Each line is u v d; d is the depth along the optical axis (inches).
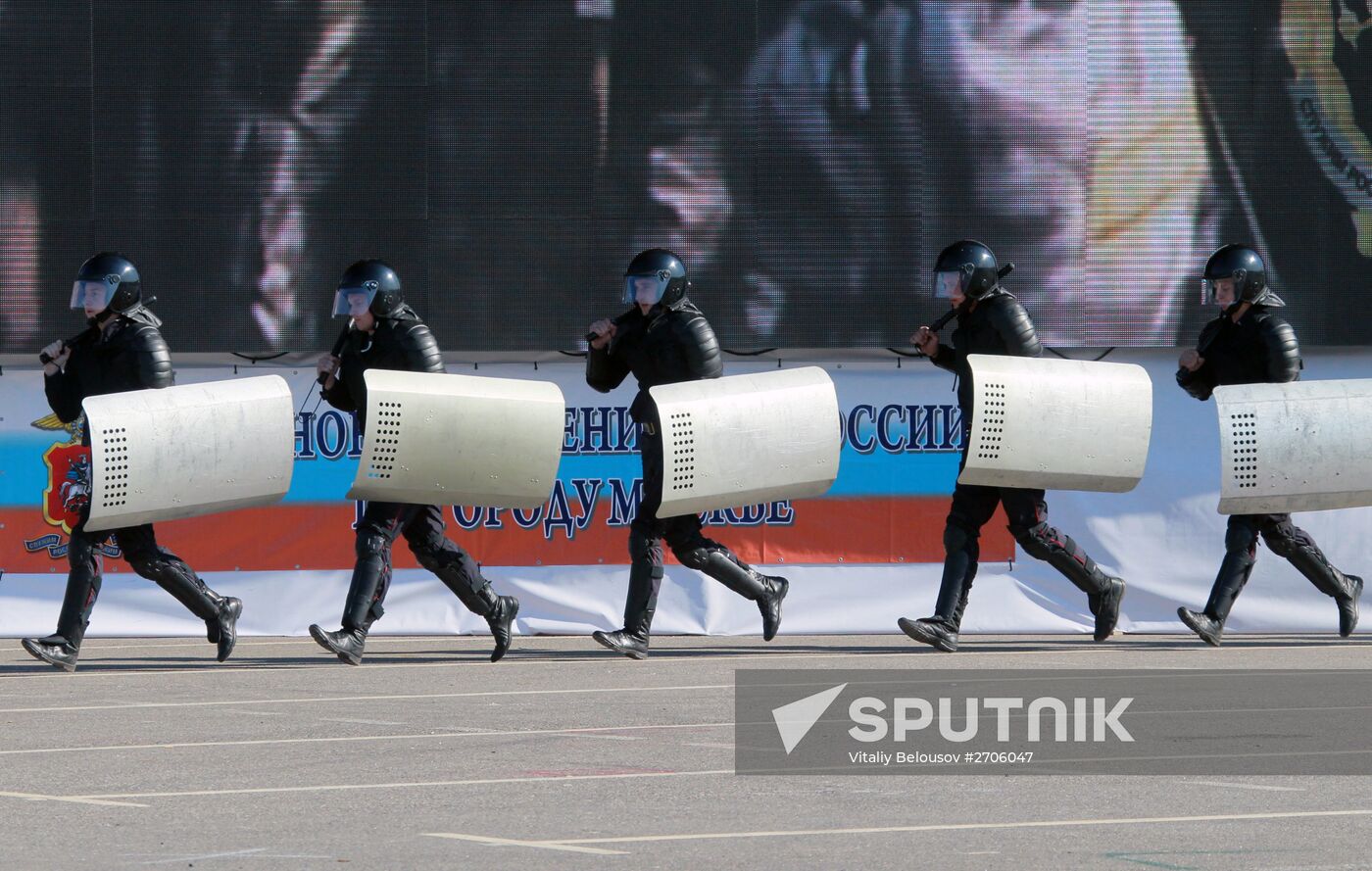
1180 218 1056.8
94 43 1024.2
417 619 1054.4
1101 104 1053.8
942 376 1059.9
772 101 1040.2
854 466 1058.7
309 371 1043.3
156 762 617.6
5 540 1031.6
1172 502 1071.0
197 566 1039.6
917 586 1061.1
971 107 1046.4
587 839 491.2
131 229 1025.5
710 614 1053.2
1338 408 981.2
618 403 1052.5
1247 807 538.9
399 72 1032.8
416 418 911.7
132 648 1012.5
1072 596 1071.6
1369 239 1055.6
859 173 1042.1
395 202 1031.6
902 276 1042.1
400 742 660.7
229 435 909.8
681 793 560.7
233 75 1027.3
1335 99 1058.7
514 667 904.3
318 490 1046.4
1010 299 976.9
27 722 713.0
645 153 1036.5
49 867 457.1
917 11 1045.2
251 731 688.4
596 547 1052.5
